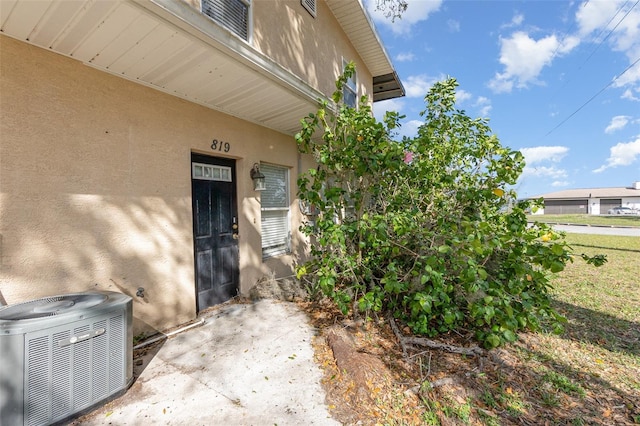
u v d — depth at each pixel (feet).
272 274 18.17
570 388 8.72
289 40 16.85
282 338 11.65
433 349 11.01
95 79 9.99
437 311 11.89
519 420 7.47
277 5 15.75
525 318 10.61
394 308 13.05
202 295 14.53
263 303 15.57
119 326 7.89
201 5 10.76
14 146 8.18
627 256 31.40
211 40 9.00
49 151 8.86
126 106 10.87
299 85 13.51
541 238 11.54
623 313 14.89
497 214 13.55
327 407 7.75
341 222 14.44
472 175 15.17
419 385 8.74
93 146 9.91
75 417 6.93
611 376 9.46
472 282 9.43
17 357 6.04
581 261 28.86
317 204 14.07
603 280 21.38
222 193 15.78
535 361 10.30
